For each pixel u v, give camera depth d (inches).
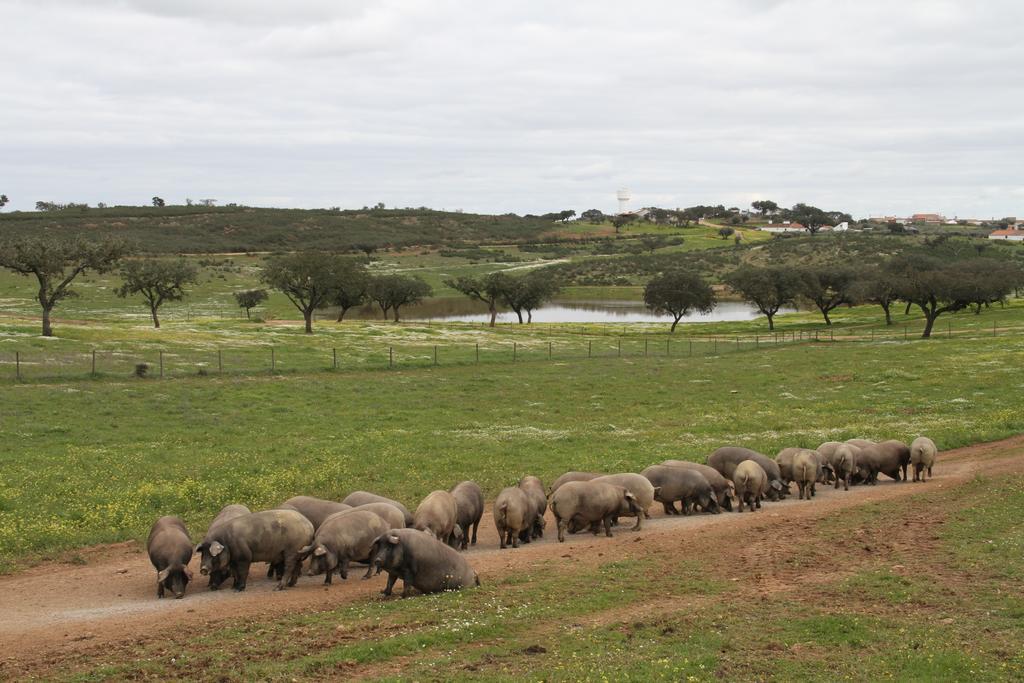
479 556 752.3
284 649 502.3
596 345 3245.6
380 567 613.6
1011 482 950.4
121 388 1800.0
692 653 483.8
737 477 925.2
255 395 1818.4
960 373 2153.1
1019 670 447.5
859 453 1070.4
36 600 636.7
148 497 951.6
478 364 2561.5
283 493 997.2
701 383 2169.0
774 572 653.3
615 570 674.2
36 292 4992.6
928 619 530.6
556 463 1186.6
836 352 2829.7
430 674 456.8
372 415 1643.7
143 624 565.3
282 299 5684.1
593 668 460.8
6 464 1098.7
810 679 445.4
